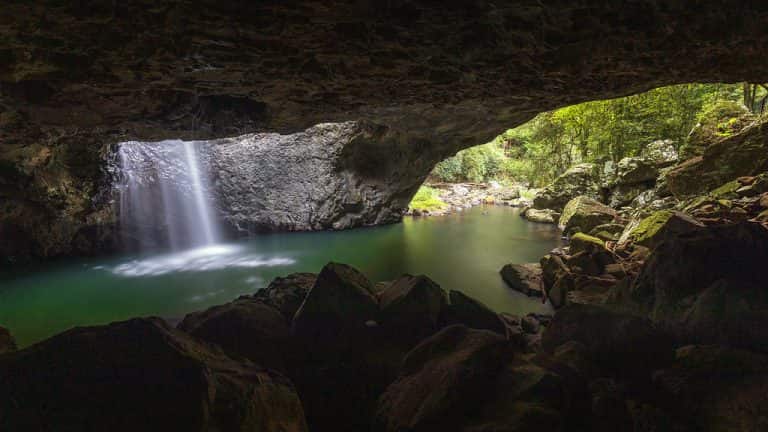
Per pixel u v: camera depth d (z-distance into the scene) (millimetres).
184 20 2525
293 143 12828
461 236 12828
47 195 9062
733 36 3139
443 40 2953
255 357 4098
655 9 2686
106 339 2604
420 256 10391
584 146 16688
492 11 2553
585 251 7523
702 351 3412
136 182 11109
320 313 4633
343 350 4414
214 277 8875
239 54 3121
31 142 6020
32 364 2389
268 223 13258
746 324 3725
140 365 2447
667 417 2969
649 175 12969
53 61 3029
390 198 14617
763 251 4504
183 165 11820
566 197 15406
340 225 13914
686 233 5160
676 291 4641
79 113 4445
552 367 3367
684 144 12422
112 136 6195
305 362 4316
